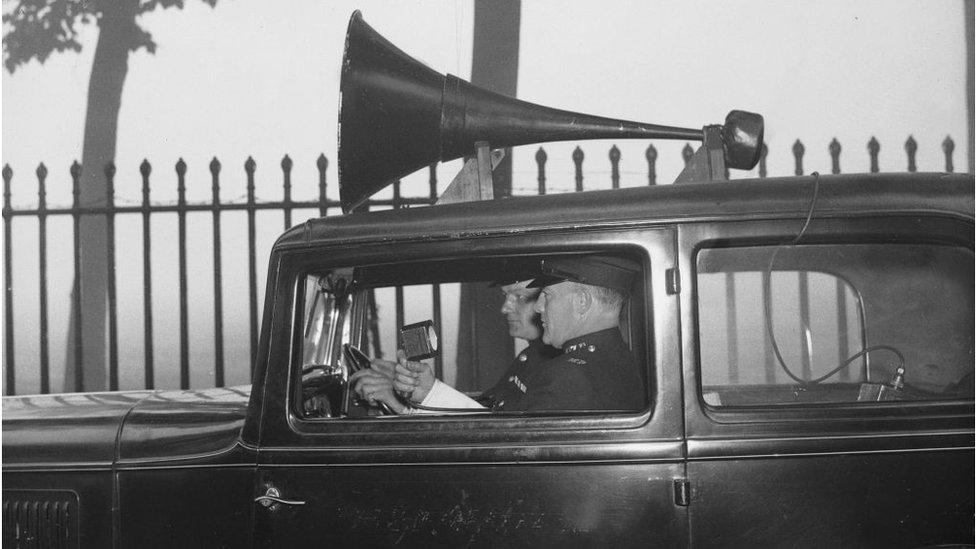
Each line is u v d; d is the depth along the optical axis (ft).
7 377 23.35
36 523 7.84
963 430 6.65
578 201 7.07
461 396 7.78
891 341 8.17
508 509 6.82
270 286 7.37
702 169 8.15
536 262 8.36
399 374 7.68
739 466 6.64
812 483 6.62
